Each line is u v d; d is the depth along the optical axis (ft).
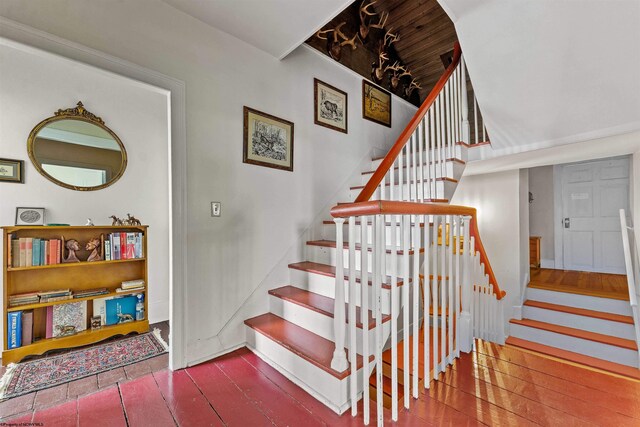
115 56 5.05
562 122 7.07
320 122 8.98
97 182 8.23
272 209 7.57
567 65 5.54
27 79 7.22
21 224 7.06
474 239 6.65
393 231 4.94
